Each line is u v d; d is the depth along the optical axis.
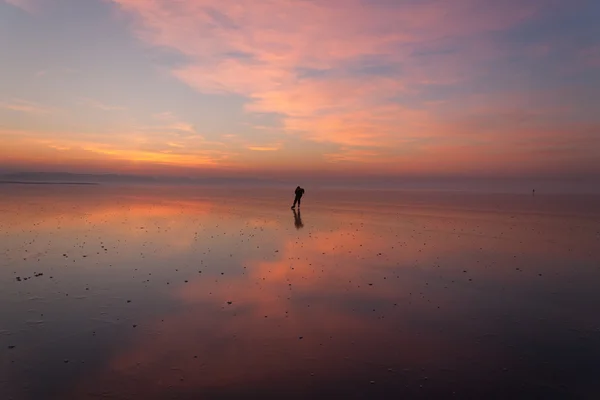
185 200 40.66
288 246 15.39
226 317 7.84
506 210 30.36
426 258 13.34
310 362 6.00
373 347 6.55
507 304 8.70
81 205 32.09
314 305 8.60
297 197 30.33
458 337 6.95
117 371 5.68
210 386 5.30
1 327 7.18
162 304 8.56
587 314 8.05
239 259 13.05
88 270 11.37
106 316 7.80
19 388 5.21
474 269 11.84
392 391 5.21
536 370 5.77
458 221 23.34
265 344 6.63
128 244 15.48
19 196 41.41
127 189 66.12
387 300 8.97
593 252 14.19
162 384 5.36
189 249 14.65
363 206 34.53
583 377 5.57
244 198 45.38
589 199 45.41
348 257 13.46
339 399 5.02
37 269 11.40
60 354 6.19
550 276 11.01
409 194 58.53
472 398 5.05
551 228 20.22
